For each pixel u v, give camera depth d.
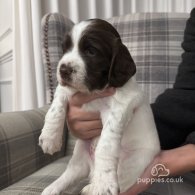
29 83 2.19
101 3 2.16
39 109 1.50
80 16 2.18
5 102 2.81
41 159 1.38
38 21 2.12
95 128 1.08
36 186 1.08
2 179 1.19
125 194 1.02
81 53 0.97
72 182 1.08
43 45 1.57
